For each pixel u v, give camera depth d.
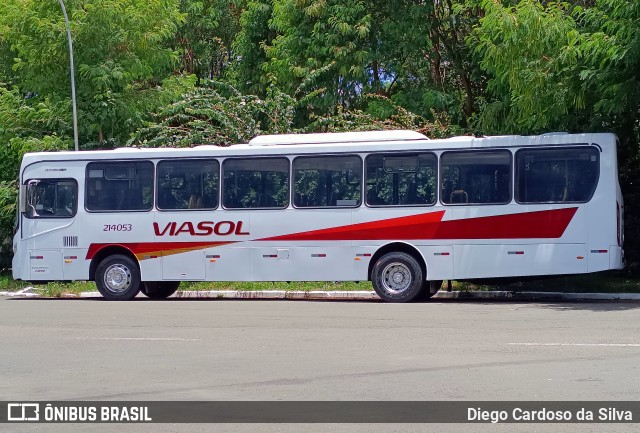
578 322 14.53
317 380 9.58
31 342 12.89
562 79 18.91
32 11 28.53
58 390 9.31
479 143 18.70
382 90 31.66
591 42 17.45
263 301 20.08
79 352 11.85
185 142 26.27
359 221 19.22
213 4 39.22
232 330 14.00
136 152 20.58
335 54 28.97
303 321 15.19
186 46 38.88
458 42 30.80
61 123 28.98
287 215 19.62
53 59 29.16
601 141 18.12
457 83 32.12
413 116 26.52
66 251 20.88
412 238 18.92
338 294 21.45
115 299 20.62
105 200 20.73
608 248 17.98
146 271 20.41
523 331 13.40
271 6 33.81
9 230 28.78
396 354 11.25
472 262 18.61
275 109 26.97
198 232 20.11
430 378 9.59
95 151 20.88
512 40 18.59
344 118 27.25
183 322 15.30
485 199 18.61
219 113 26.55
